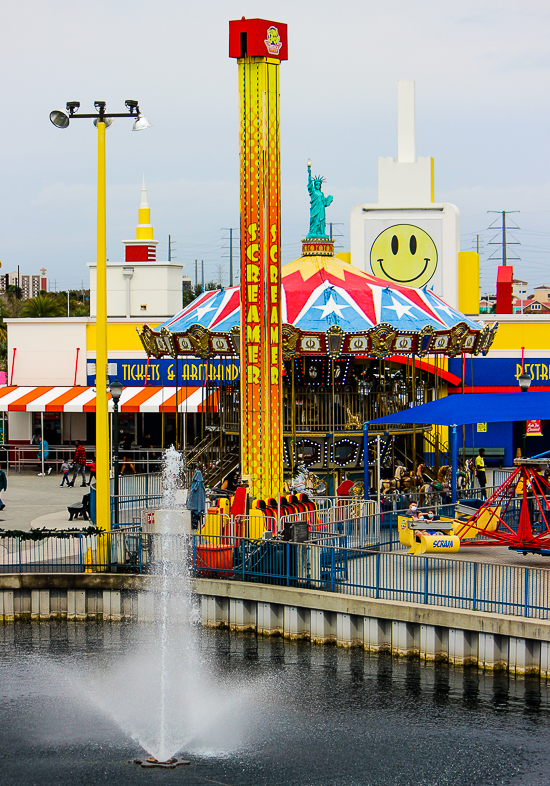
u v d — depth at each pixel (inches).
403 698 1689.2
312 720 1622.8
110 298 4970.5
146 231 5123.0
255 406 2314.2
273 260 2314.2
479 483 3287.4
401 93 4350.4
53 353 4340.6
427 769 1459.2
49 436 4453.7
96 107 2193.7
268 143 2306.8
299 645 1968.5
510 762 1472.7
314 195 3105.3
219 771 1461.6
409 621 1834.4
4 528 2652.6
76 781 1432.1
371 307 2856.8
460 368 4028.1
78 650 1979.6
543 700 1659.7
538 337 4052.7
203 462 3221.0
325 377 3065.9
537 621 1710.1
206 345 2851.9
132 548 2203.5
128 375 4202.8
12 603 2165.4
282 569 2042.3
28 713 1675.7
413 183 4276.6
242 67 2313.0
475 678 1747.0
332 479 3009.4
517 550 2160.4
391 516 2297.0
